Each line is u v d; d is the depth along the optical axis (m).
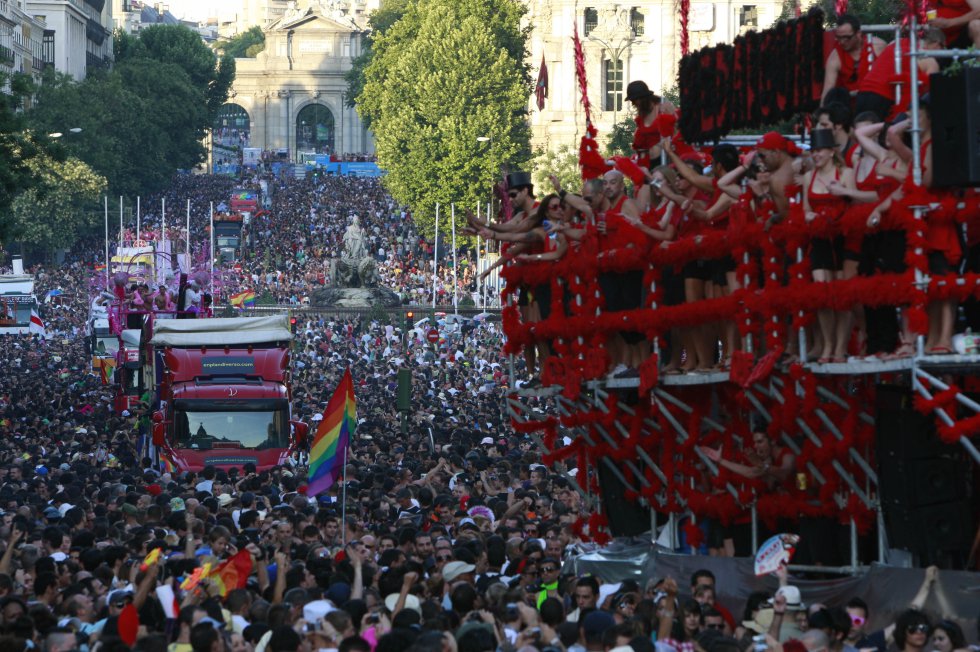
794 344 37.84
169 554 44.69
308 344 178.25
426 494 57.62
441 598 38.62
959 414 35.47
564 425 45.84
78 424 108.44
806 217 36.00
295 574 39.38
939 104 32.56
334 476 51.06
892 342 35.94
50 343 196.75
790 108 40.50
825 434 37.62
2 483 71.62
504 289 49.03
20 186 114.94
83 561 41.97
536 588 40.56
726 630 34.09
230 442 88.69
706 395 42.56
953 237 33.91
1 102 113.56
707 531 42.66
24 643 30.22
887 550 37.22
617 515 46.69
